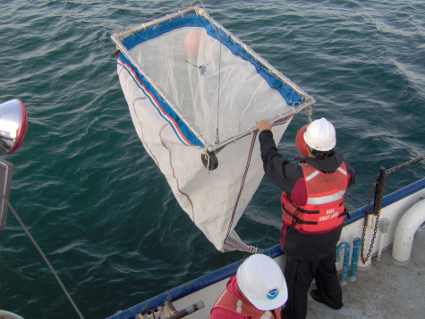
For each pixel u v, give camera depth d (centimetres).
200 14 430
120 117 912
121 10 1422
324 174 250
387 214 376
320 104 945
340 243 346
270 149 267
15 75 1064
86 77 1054
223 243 377
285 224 284
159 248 631
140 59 411
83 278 582
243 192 344
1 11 1455
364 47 1188
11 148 143
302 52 1159
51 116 913
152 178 754
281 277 217
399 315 337
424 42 1223
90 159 799
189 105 429
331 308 338
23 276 582
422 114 905
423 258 388
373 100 957
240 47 389
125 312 274
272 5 1486
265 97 343
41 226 659
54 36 1252
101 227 664
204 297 303
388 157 791
